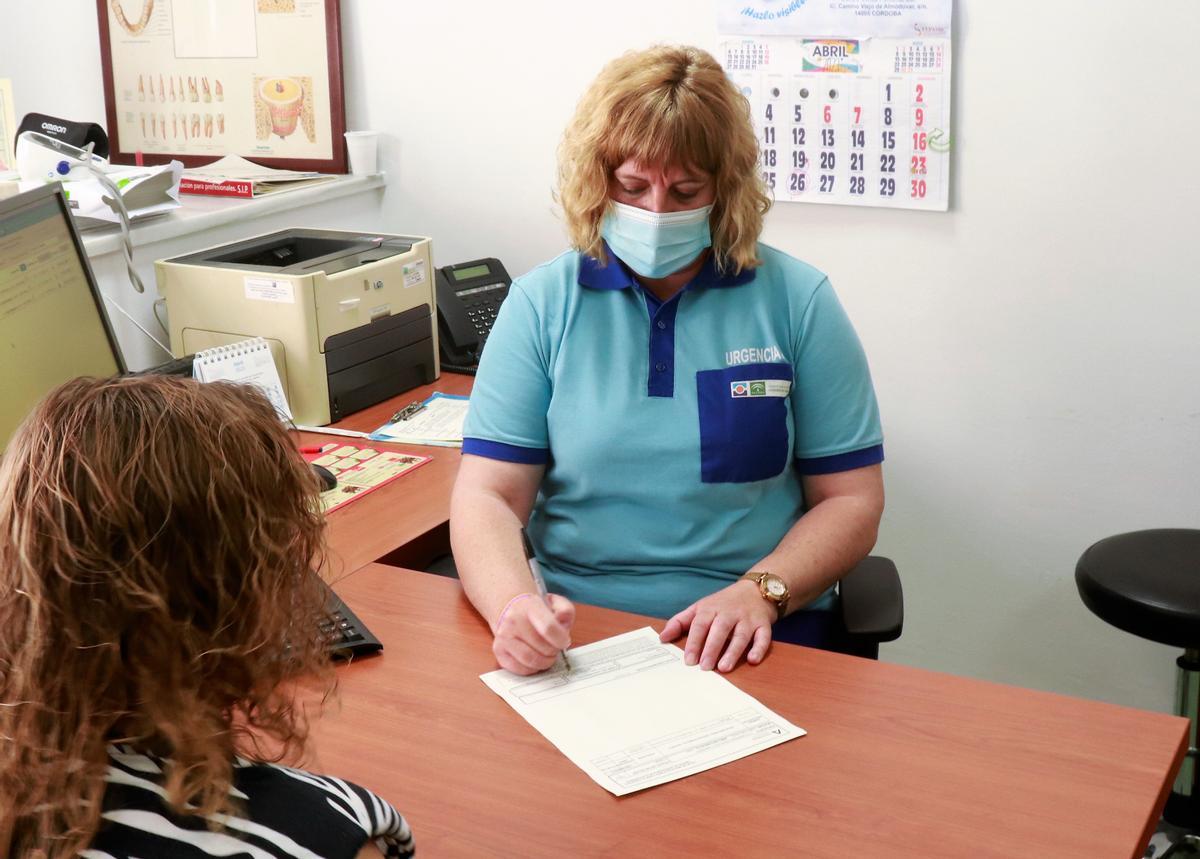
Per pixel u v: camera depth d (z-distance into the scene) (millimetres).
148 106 2928
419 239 2396
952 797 1122
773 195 2443
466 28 2658
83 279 1710
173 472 673
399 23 2723
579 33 2549
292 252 2467
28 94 2969
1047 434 2346
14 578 658
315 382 2156
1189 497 2262
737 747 1208
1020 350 2322
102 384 722
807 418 1660
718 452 1593
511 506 1636
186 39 2854
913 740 1216
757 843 1065
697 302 1621
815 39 2312
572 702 1298
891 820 1092
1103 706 1273
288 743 785
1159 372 2225
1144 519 2311
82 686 656
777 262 1664
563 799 1134
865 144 2328
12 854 637
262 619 703
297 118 2820
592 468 1610
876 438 1668
